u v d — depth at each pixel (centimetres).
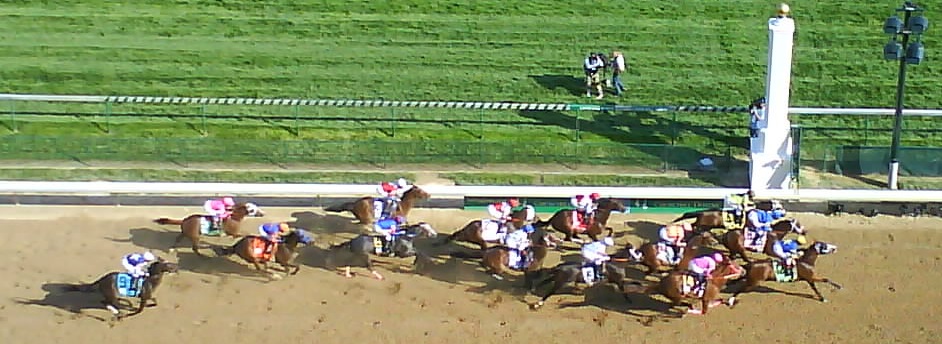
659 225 2519
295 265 2283
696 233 2306
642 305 2166
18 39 3466
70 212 2519
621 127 3000
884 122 3034
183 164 2738
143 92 3180
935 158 2719
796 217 2567
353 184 2623
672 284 2077
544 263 2300
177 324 2064
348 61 3406
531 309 2142
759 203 2455
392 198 2408
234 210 2314
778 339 2052
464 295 2191
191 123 2970
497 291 2208
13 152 2748
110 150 2750
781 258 2184
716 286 2103
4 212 2509
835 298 2202
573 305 2159
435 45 3531
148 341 2005
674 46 3553
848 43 3578
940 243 2447
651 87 3278
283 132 2939
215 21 3644
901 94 2611
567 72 3369
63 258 2305
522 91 3238
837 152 2759
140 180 2645
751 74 3381
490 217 2547
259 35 3559
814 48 3544
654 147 2772
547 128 2991
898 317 2136
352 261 2303
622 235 2462
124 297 2086
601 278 2114
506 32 3631
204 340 2014
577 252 2361
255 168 2734
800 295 2214
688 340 2044
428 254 2341
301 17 3688
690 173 2742
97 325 2055
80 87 3192
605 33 3638
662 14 3775
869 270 2316
